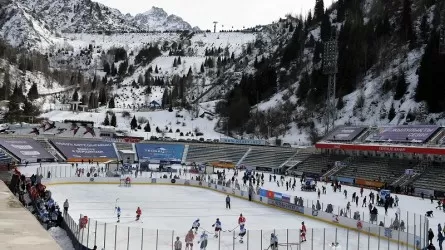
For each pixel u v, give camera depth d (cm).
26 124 13650
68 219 4188
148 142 13662
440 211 6366
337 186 8569
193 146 13612
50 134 12794
